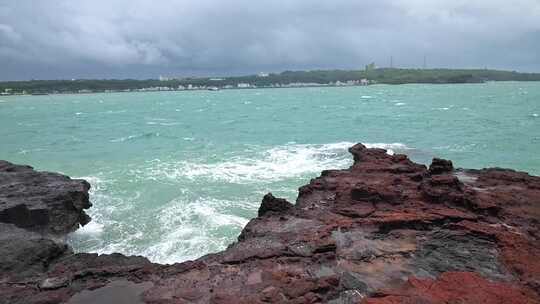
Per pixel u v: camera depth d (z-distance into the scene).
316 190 14.20
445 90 147.88
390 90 160.62
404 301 7.28
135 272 9.28
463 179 15.19
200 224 16.17
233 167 25.17
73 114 78.56
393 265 8.93
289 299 7.68
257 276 8.67
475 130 40.75
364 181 14.40
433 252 9.43
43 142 40.50
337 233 10.51
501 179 14.88
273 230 11.16
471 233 10.08
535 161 26.69
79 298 8.44
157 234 15.68
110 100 145.00
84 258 10.70
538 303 7.34
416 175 14.42
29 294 8.67
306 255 9.34
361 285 8.13
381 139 36.50
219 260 9.46
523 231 10.40
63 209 16.12
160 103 115.75
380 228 10.63
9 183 18.11
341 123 49.84
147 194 20.25
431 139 36.00
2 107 107.00
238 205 18.06
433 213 11.12
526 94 110.00
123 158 30.25
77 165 28.20
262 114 67.19
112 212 18.11
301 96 132.12
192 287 8.45
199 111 79.19
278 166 25.12
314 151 29.67
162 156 30.30
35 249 11.01
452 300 7.34
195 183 21.72
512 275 8.48
